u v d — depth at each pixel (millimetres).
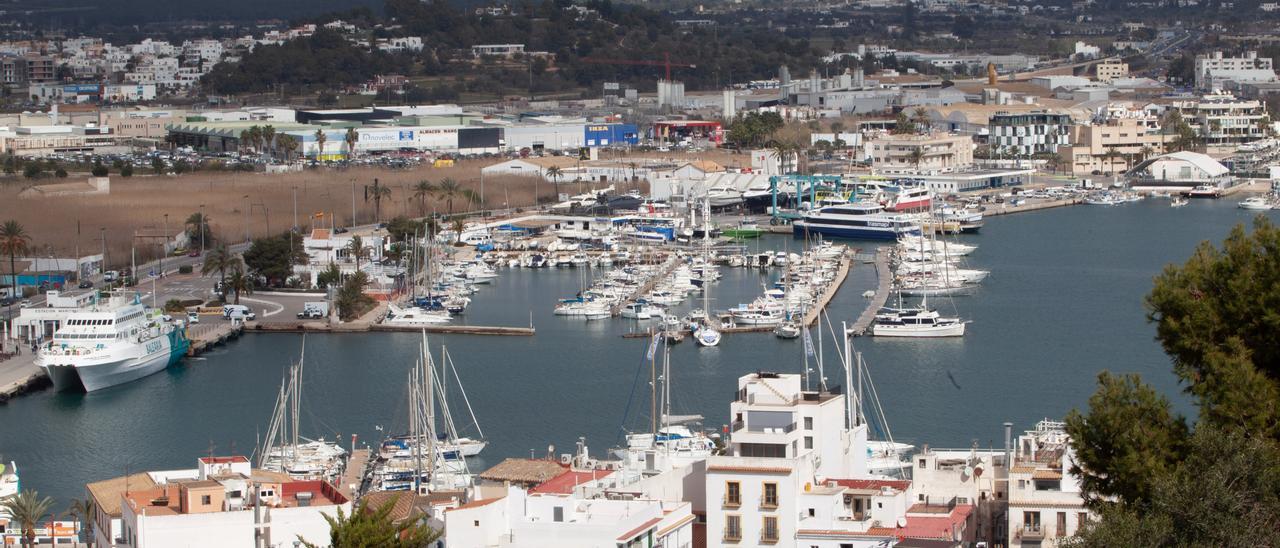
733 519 172125
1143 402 145625
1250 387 140125
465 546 169500
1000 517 184250
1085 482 146750
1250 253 151625
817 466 179375
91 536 196250
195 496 174875
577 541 165750
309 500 178750
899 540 165250
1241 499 130750
